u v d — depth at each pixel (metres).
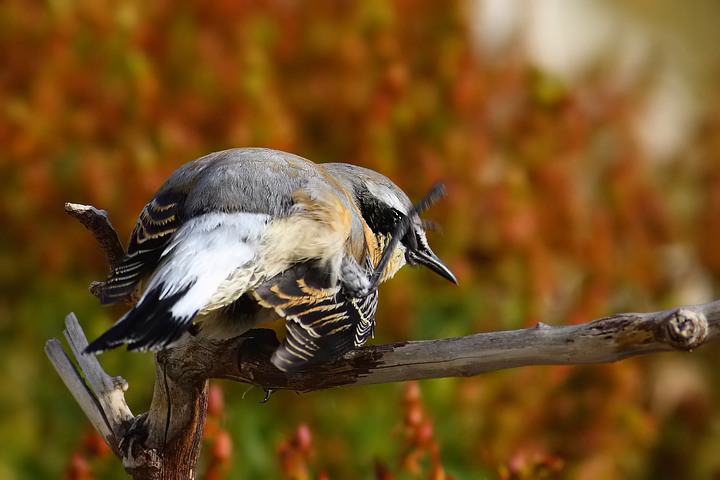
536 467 8.45
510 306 11.17
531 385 10.79
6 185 11.26
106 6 11.55
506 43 13.13
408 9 12.06
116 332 6.03
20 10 11.55
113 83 11.28
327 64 11.64
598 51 15.79
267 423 10.20
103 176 10.86
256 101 11.00
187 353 6.63
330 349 6.41
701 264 13.63
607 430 11.30
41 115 11.16
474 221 11.26
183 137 10.93
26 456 10.23
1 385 10.51
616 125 13.38
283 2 11.90
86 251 11.12
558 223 11.87
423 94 11.48
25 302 10.95
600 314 11.56
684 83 16.86
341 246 6.93
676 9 18.25
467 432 10.46
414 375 6.35
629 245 12.78
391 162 11.14
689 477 12.45
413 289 10.80
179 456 6.93
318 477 8.04
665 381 12.66
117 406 7.13
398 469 8.41
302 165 7.31
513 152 11.98
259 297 6.52
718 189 14.40
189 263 6.52
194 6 11.70
